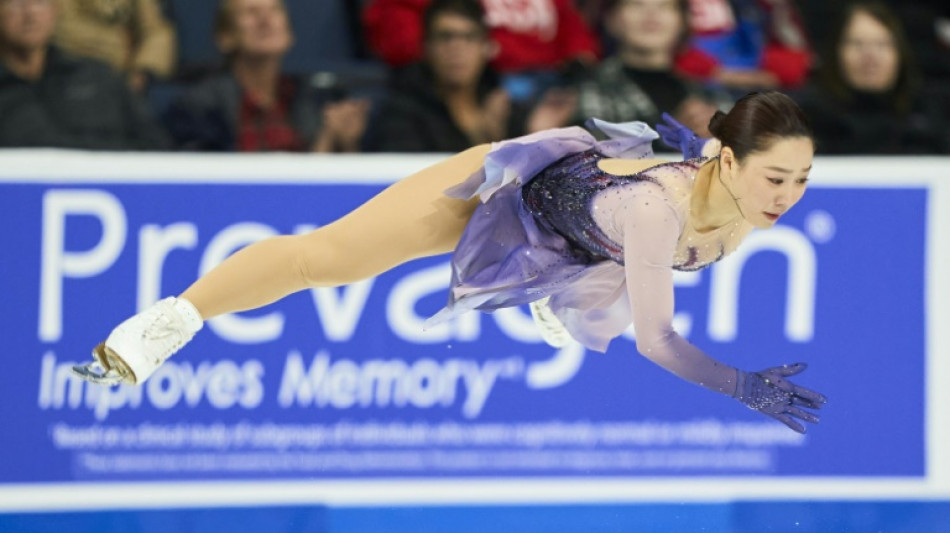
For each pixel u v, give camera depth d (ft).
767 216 29.50
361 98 55.52
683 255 31.35
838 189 52.16
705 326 51.34
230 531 47.39
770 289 51.70
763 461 51.16
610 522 48.47
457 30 54.65
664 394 51.01
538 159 32.76
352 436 50.03
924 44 64.39
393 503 49.88
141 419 49.34
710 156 32.19
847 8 58.44
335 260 32.81
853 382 51.83
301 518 48.39
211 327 49.78
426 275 51.01
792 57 60.59
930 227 52.44
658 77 56.18
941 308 52.39
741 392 30.60
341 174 51.03
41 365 49.44
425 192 33.45
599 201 31.22
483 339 50.83
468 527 47.91
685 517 49.08
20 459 48.96
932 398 52.16
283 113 54.80
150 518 48.39
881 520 49.62
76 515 48.62
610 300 34.99
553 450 50.60
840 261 52.03
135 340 31.78
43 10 53.11
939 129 58.75
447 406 50.47
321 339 50.31
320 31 59.47
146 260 50.21
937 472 52.01
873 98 58.39
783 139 28.53
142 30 55.83
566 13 58.75
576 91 55.72
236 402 49.75
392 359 50.52
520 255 33.40
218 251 50.47
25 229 49.78
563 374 50.88
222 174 50.65
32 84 53.21
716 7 60.75
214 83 54.44
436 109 55.26
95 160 50.21
